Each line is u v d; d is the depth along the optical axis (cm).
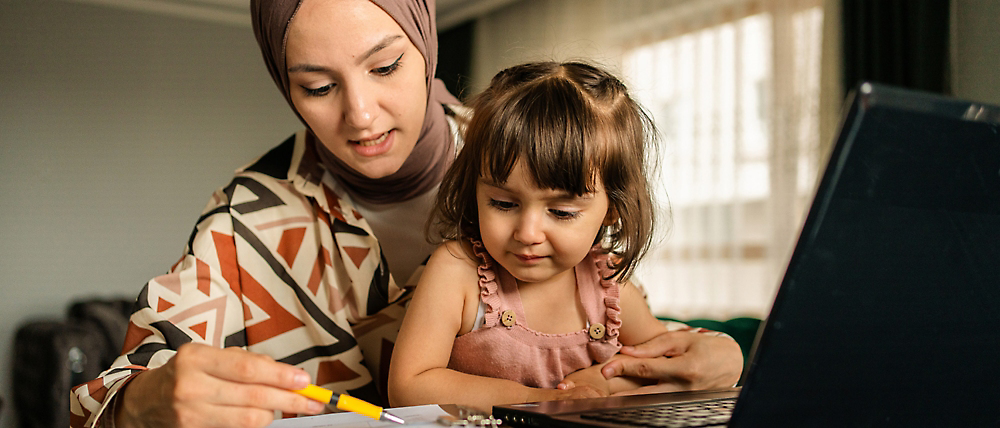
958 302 41
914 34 279
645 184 83
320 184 100
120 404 59
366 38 76
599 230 84
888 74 292
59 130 425
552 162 67
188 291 91
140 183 445
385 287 98
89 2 437
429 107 97
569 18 446
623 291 88
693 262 390
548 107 70
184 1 448
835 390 39
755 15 364
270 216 99
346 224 98
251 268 97
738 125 367
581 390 67
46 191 418
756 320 129
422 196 106
